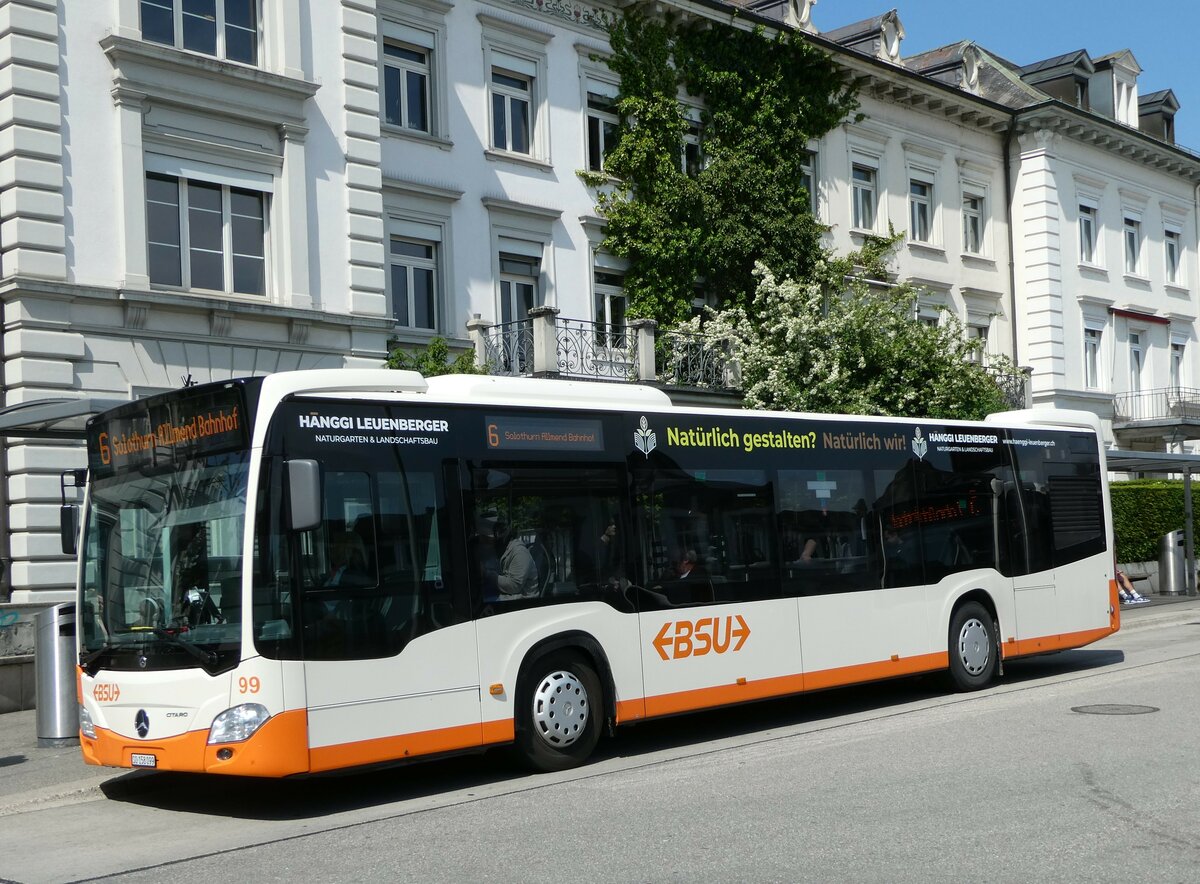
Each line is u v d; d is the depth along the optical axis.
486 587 9.86
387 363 20.45
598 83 25.84
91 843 8.39
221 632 8.67
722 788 8.99
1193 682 13.73
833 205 30.56
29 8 16.78
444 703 9.45
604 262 25.81
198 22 18.53
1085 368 37.75
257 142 18.98
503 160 23.97
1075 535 15.56
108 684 9.24
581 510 10.64
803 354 25.41
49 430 13.73
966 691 14.05
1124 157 39.59
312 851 7.71
